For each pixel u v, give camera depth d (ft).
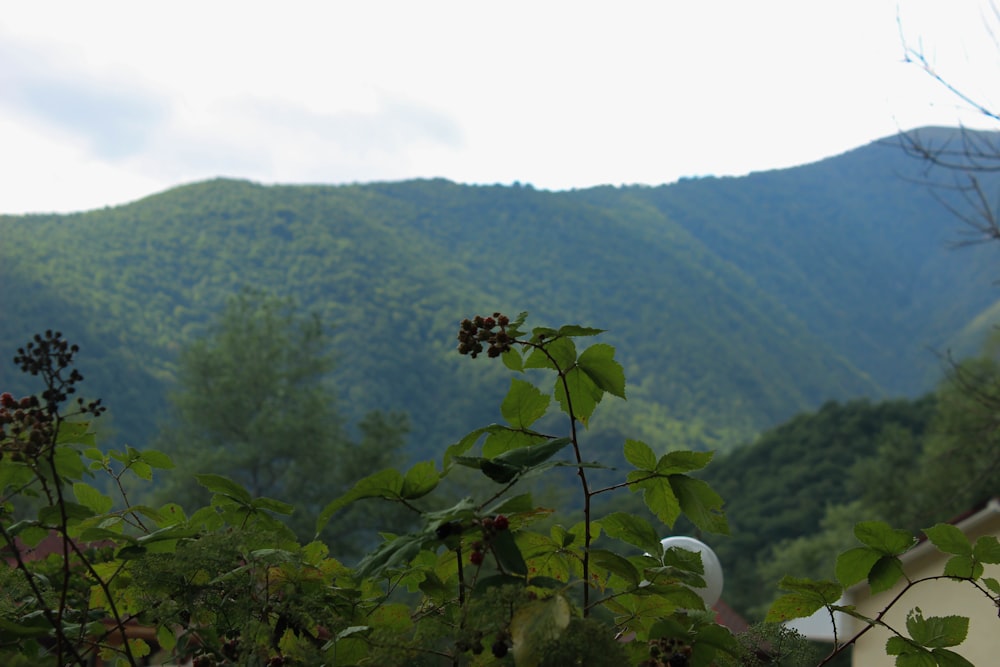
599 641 4.45
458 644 4.65
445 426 484.33
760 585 152.56
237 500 6.21
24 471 5.78
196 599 5.35
